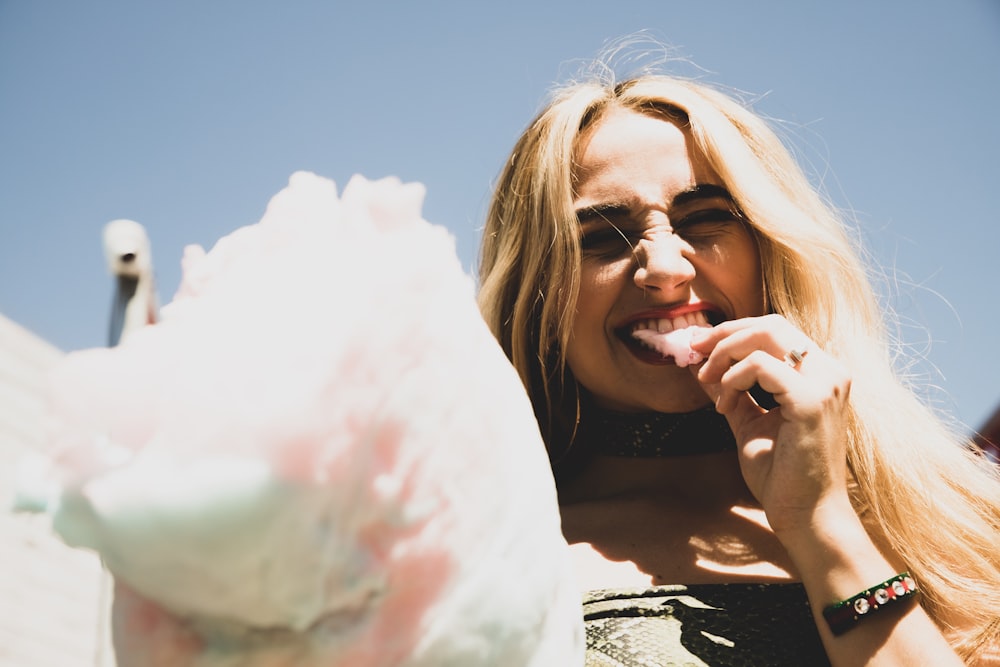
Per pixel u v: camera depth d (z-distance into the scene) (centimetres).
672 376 159
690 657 132
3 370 467
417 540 75
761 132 173
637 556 151
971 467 164
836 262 167
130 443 71
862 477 155
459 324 83
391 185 83
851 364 162
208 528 67
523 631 82
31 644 398
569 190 162
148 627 77
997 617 142
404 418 75
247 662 74
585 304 161
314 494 70
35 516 76
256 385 70
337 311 73
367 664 75
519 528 83
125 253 130
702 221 162
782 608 140
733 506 162
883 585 129
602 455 171
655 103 169
